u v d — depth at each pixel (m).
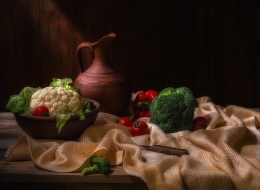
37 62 2.84
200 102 2.02
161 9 2.79
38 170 1.43
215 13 2.80
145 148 1.54
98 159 1.41
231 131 1.61
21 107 1.59
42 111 1.58
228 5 2.79
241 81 2.87
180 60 2.84
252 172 1.38
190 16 2.80
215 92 2.88
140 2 2.77
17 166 1.45
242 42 2.83
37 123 1.56
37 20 2.80
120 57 2.83
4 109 2.86
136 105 1.94
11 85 2.85
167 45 2.82
